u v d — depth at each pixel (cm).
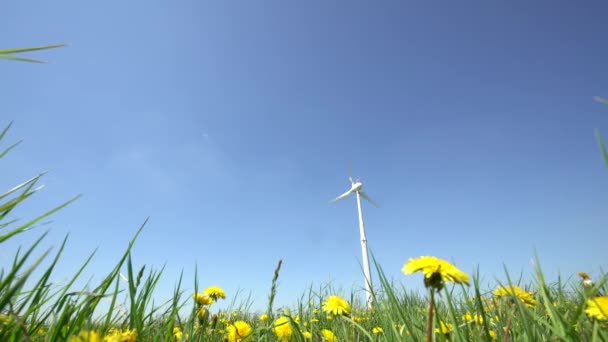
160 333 26
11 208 19
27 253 15
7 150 22
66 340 18
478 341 23
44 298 22
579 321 22
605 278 19
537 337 24
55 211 20
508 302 27
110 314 21
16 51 20
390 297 25
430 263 21
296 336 31
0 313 16
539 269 22
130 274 23
